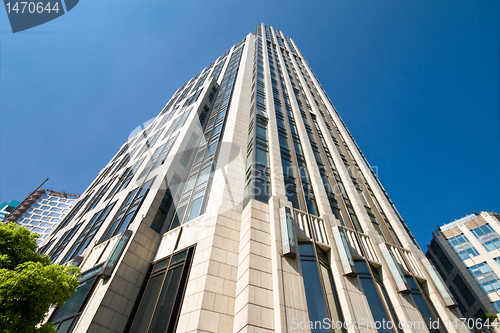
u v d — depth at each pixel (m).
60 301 10.25
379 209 24.73
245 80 37.94
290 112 32.38
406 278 16.75
